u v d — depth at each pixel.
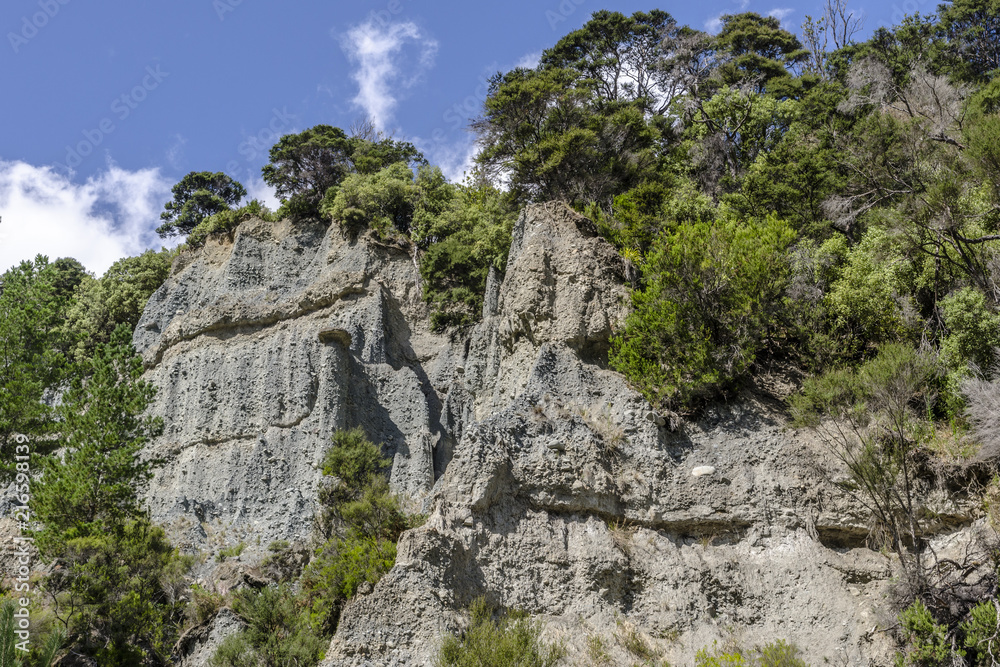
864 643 20.20
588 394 24.83
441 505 22.30
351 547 23.50
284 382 36.06
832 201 30.61
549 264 27.89
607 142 36.44
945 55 44.28
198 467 35.34
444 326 37.03
